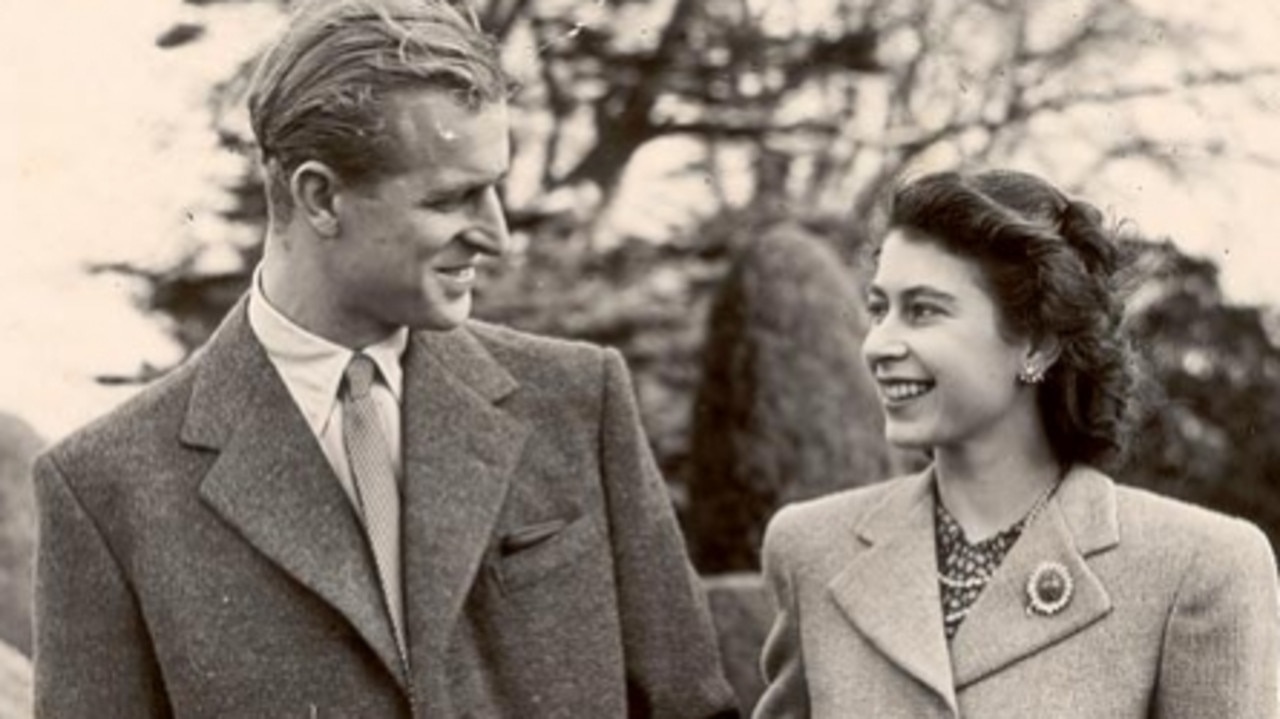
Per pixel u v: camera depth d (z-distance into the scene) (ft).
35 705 12.35
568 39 35.94
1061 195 12.58
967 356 12.36
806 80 37.29
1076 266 12.40
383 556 12.35
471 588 12.35
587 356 12.91
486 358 12.82
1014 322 12.41
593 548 12.63
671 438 35.63
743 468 29.71
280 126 11.76
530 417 12.70
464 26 11.74
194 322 32.76
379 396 12.53
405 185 11.55
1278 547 34.01
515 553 12.44
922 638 12.61
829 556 13.19
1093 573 12.46
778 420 29.66
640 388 35.78
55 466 12.36
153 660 12.32
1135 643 12.33
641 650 12.75
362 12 11.67
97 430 12.45
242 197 32.63
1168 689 12.30
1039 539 12.64
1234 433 34.06
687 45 36.60
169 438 12.41
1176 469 33.50
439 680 12.10
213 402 12.44
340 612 12.13
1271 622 12.40
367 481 12.38
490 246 11.83
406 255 11.68
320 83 11.60
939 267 12.39
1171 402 33.27
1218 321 34.94
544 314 35.68
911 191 12.51
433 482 12.37
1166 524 12.51
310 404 12.41
